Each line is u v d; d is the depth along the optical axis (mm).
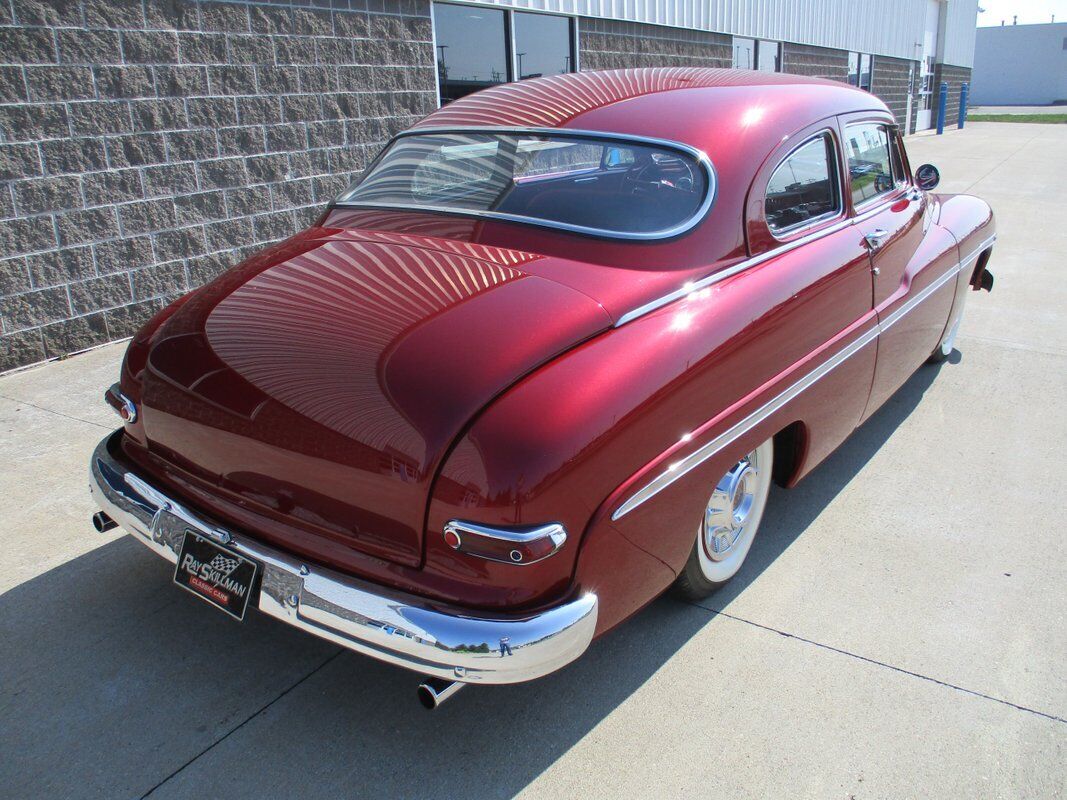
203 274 5977
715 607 2938
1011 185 13125
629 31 9930
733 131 2814
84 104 5082
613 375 2070
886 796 2164
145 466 2539
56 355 5199
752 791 2180
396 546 1992
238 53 5883
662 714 2447
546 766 2262
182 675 2580
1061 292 6988
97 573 3074
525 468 1869
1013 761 2273
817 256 2936
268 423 2098
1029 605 2938
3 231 4824
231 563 2195
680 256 2486
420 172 3059
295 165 6449
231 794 2160
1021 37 56031
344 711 2451
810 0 15391
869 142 3645
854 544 3330
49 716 2404
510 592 1933
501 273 2367
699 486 2383
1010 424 4457
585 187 2727
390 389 1993
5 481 3689
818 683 2566
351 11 6594
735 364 2445
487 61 8023
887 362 3605
